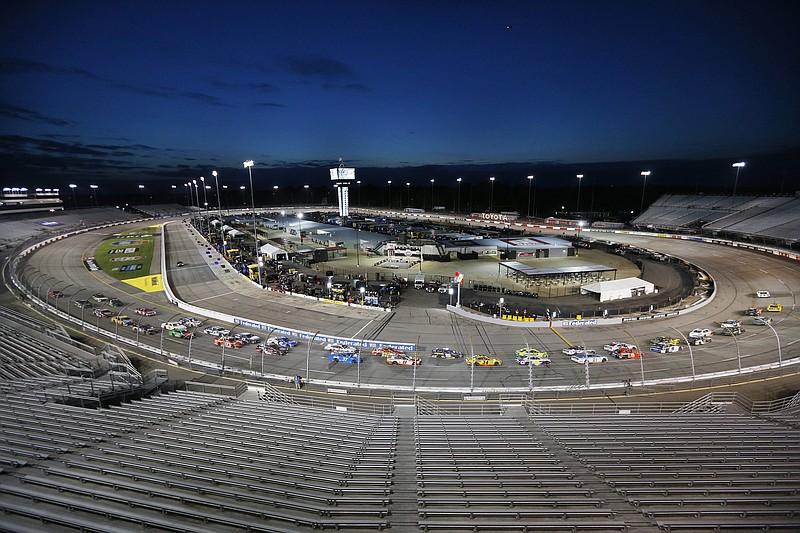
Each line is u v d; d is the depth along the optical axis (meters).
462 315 49.97
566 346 41.28
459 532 12.74
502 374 35.50
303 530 12.30
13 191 145.00
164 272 67.88
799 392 30.47
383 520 13.04
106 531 11.84
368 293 57.34
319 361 38.34
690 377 34.69
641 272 72.00
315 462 17.39
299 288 62.62
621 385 33.56
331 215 176.75
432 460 18.05
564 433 21.91
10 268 69.38
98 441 18.14
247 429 21.31
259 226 134.25
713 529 12.47
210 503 13.30
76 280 65.00
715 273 66.88
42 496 13.28
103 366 33.88
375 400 31.38
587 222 128.38
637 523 12.91
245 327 47.12
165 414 22.95
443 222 150.38
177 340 42.78
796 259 69.50
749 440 20.17
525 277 66.31
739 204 103.94
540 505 14.11
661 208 123.31
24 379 29.06
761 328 45.25
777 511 13.18
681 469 16.80
